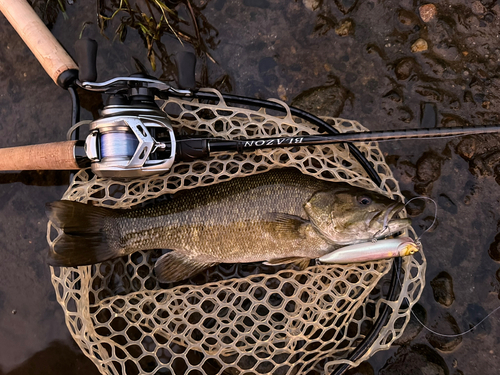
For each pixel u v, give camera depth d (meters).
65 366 0.49
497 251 0.50
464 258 0.51
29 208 0.50
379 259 0.45
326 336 0.50
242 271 0.50
